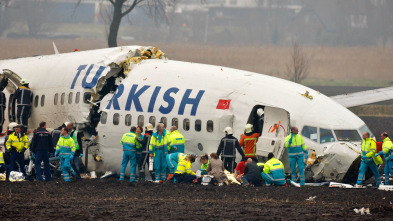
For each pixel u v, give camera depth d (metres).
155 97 105.44
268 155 95.31
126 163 100.69
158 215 68.88
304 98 100.94
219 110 100.56
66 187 92.69
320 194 85.31
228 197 83.94
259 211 71.56
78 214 69.00
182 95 103.94
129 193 87.25
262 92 101.12
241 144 98.31
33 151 100.94
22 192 87.81
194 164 101.62
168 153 100.19
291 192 87.06
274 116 98.81
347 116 100.38
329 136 97.25
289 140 94.62
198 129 101.12
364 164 95.88
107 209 72.62
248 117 99.06
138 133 100.25
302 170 94.62
